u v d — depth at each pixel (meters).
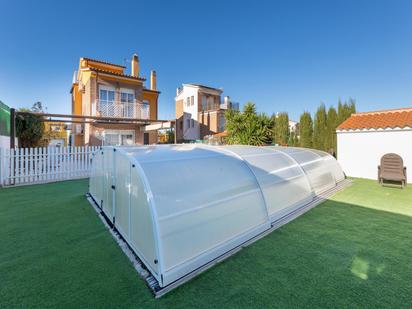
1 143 9.41
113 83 17.69
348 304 2.36
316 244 3.73
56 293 2.52
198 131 29.69
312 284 2.69
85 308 2.30
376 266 3.08
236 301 2.40
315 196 6.32
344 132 10.83
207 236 3.21
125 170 3.83
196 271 2.92
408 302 2.39
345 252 3.46
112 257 3.31
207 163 4.06
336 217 5.01
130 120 16.39
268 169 5.16
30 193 7.26
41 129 15.72
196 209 3.21
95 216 5.10
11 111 9.12
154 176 3.20
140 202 3.18
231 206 3.70
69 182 9.24
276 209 4.68
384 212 5.35
